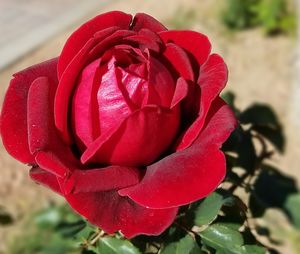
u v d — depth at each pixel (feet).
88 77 0.58
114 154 0.58
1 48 2.94
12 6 3.40
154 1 3.47
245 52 2.95
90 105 0.57
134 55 0.60
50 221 1.25
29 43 2.99
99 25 0.62
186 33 0.63
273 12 3.06
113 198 0.58
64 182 0.55
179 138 0.60
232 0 3.11
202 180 0.56
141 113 0.55
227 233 0.68
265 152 0.87
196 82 0.62
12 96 0.62
